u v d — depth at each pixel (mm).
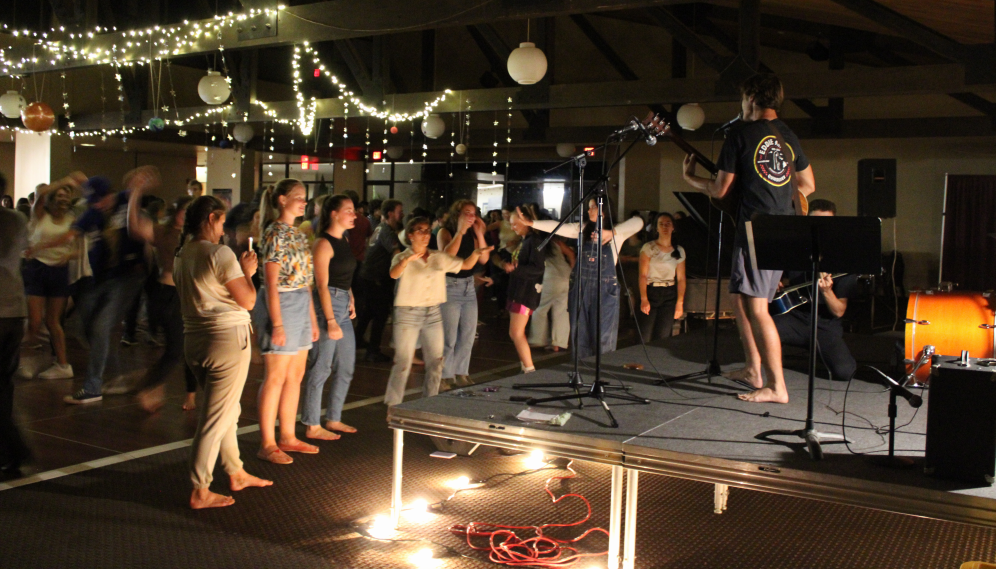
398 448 3816
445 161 18094
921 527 4055
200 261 3814
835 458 3076
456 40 16812
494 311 13422
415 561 3480
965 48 8062
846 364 4762
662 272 7191
